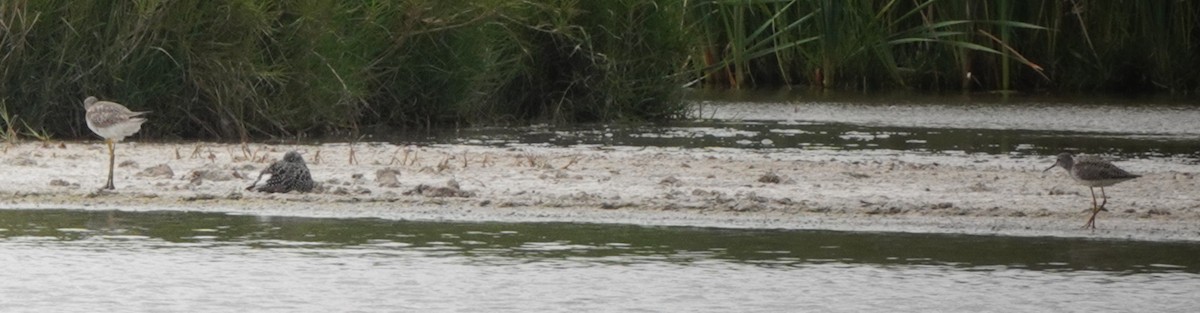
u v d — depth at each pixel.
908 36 99.12
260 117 60.91
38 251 35.44
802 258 35.59
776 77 103.50
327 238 37.47
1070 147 63.22
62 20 57.75
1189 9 96.25
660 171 50.06
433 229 39.00
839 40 98.25
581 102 72.94
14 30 57.47
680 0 75.88
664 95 74.50
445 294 31.36
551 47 72.50
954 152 60.22
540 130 67.69
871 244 37.56
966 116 78.75
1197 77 96.94
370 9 63.97
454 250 36.12
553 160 52.69
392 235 38.06
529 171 49.53
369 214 41.19
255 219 40.19
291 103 61.78
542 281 32.72
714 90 96.88
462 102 68.00
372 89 65.94
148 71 58.94
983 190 46.59
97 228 38.50
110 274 32.97
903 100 89.06
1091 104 86.81
